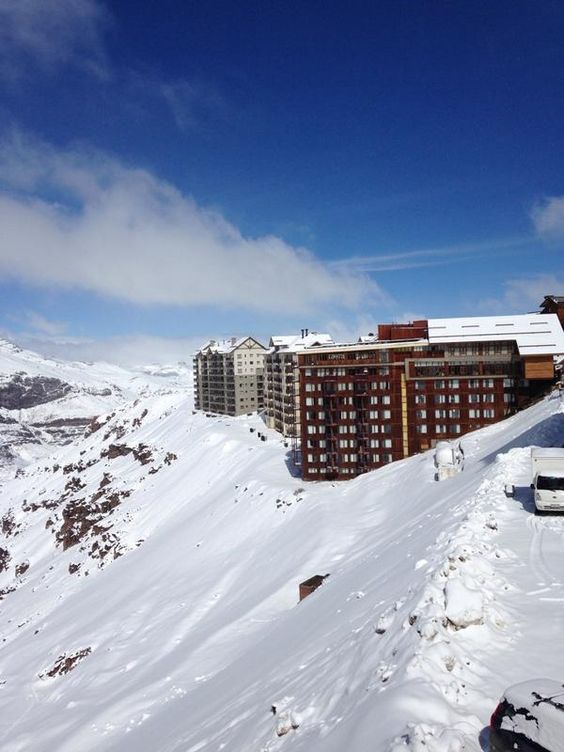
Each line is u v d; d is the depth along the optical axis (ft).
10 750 142.10
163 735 91.20
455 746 34.12
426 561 78.33
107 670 181.27
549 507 89.61
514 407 311.47
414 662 46.06
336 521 215.31
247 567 226.58
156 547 330.54
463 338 314.55
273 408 506.89
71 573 388.78
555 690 34.27
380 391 322.55
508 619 53.83
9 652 268.62
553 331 313.32
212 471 435.12
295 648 87.40
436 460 210.38
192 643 161.99
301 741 48.75
